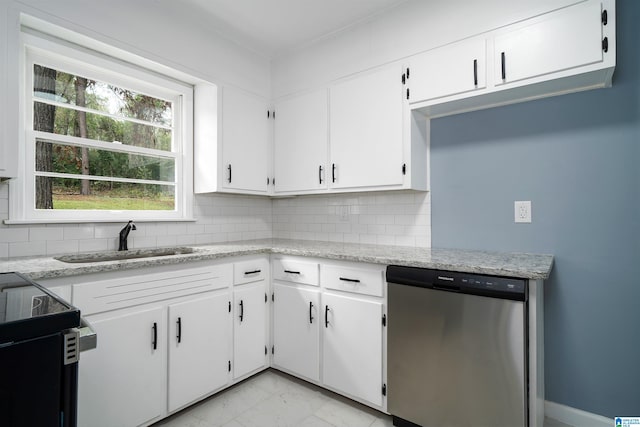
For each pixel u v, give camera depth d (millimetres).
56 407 661
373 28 2191
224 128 2412
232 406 1877
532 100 1838
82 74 1953
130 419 1553
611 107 1629
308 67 2545
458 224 2100
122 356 1531
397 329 1656
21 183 1715
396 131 2082
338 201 2686
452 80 1859
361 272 1829
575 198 1723
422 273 1578
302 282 2098
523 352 1321
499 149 1948
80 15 1740
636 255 1578
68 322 679
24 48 1706
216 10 2148
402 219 2334
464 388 1459
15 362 609
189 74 2230
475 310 1429
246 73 2602
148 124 2287
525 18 1640
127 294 1562
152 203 2318
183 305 1772
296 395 1996
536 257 1717
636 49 1564
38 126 1809
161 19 2086
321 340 1997
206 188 2412
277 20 2252
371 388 1780
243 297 2096
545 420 1749
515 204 1896
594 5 1477
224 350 1974
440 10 1908
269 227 3111
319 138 2463
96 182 2049
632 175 1587
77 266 1396
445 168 2150
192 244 2461
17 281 1028
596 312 1665
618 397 1614
